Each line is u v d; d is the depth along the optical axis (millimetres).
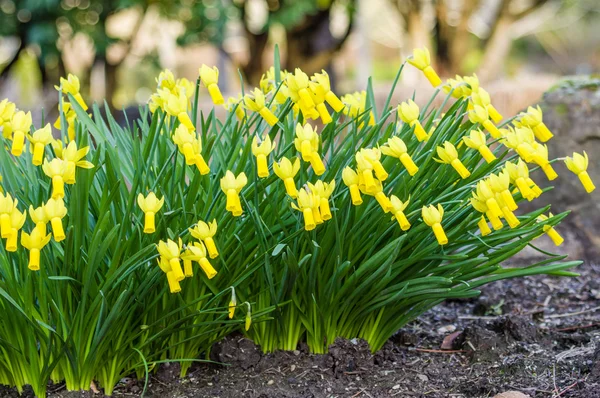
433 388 1797
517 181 1664
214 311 1694
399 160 1729
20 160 1829
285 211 1755
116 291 1691
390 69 12000
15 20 4410
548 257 2430
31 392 1753
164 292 1701
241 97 1787
